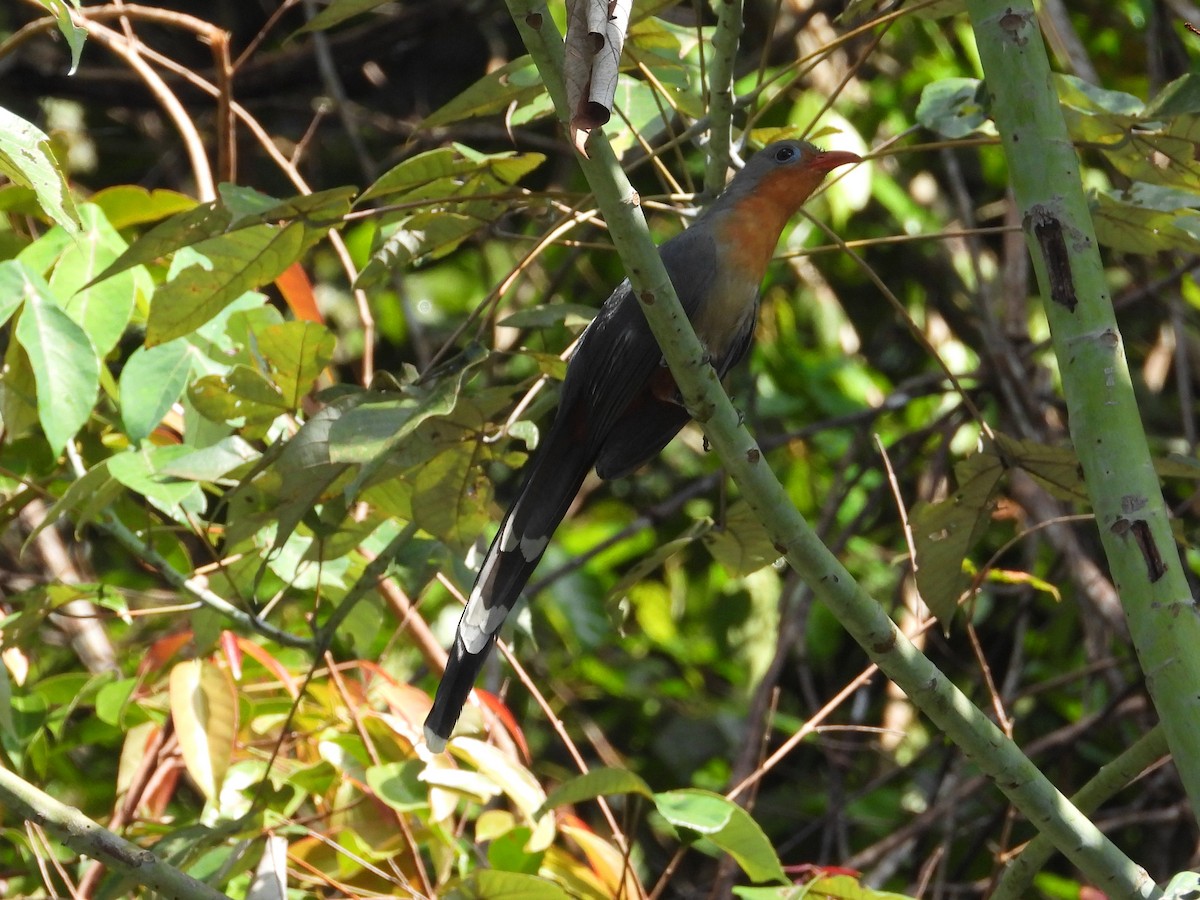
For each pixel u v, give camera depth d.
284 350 6.43
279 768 7.81
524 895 6.45
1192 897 5.06
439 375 6.24
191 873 6.96
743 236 7.59
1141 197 7.09
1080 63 9.82
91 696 8.59
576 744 12.85
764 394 13.73
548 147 14.19
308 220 6.29
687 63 8.17
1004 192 13.77
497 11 14.74
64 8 4.74
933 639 12.37
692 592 13.64
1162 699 4.88
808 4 12.83
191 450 7.04
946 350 13.88
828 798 11.88
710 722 12.98
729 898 9.27
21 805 5.20
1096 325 5.12
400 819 7.14
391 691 7.49
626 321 6.96
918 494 12.93
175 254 7.36
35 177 4.69
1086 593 10.76
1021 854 5.84
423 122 6.97
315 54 14.40
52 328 6.67
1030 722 12.52
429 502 6.76
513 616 7.71
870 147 12.37
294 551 7.91
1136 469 5.03
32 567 11.22
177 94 14.43
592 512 14.15
